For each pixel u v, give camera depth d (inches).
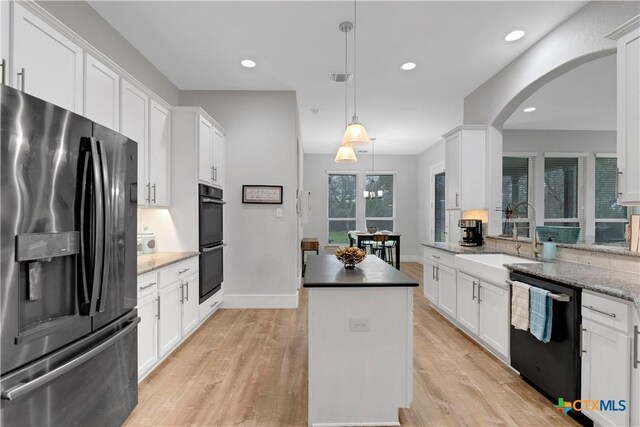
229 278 157.9
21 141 46.1
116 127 89.8
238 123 157.6
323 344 72.7
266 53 121.9
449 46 116.3
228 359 103.9
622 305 60.9
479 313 112.5
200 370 96.5
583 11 94.2
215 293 143.9
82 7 90.7
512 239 129.5
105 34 100.9
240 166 157.9
